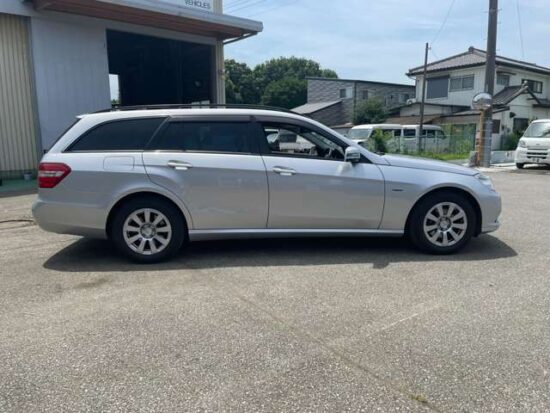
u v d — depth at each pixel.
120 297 4.00
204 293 4.07
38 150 11.53
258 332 3.33
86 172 4.77
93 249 5.53
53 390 2.65
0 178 10.66
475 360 2.93
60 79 11.70
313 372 2.81
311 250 5.39
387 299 3.92
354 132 25.31
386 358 2.96
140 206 4.86
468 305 3.78
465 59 32.66
